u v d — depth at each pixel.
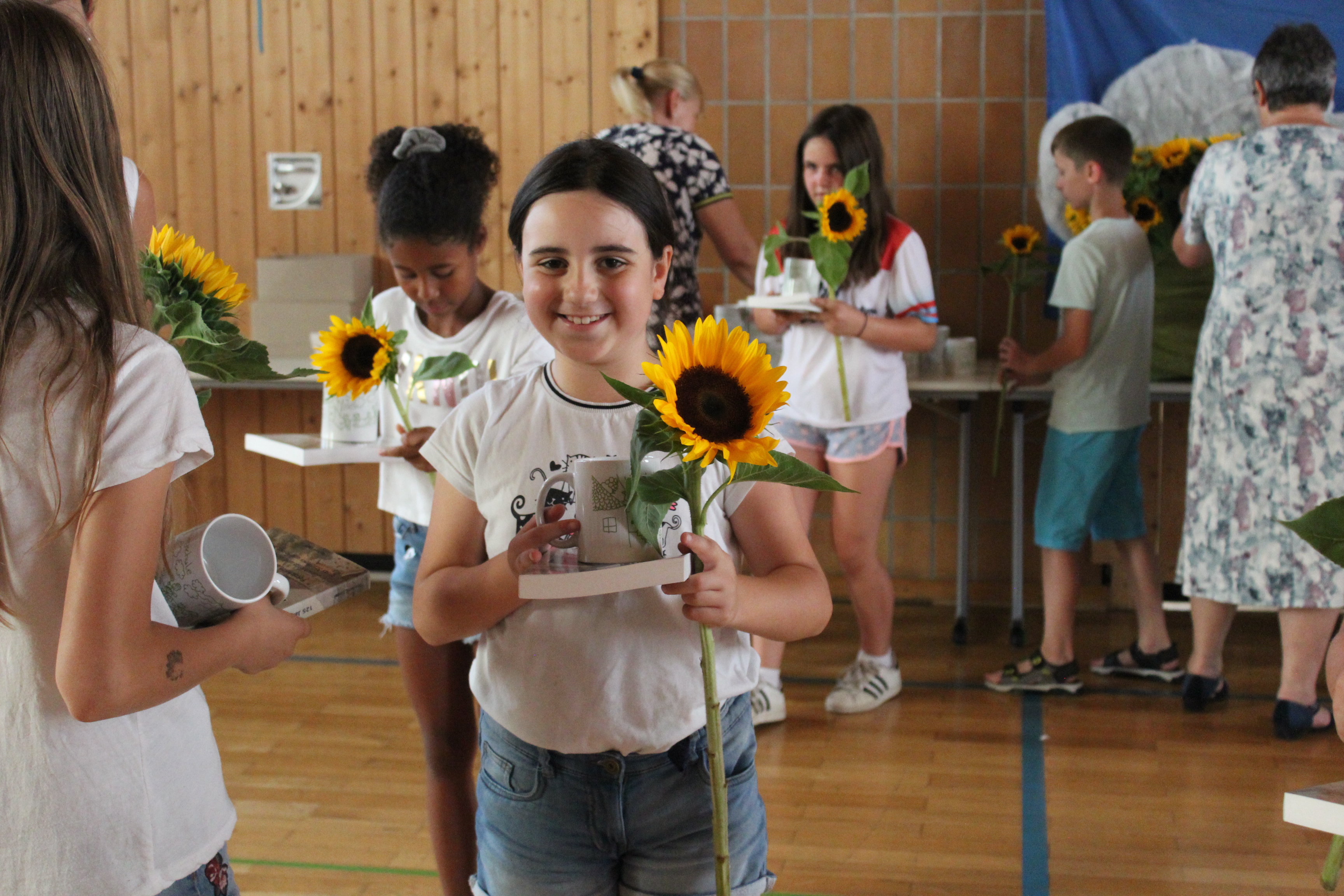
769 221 4.25
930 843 2.46
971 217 4.13
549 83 4.26
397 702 3.30
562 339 1.20
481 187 1.82
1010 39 4.03
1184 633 3.88
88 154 1.02
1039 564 4.21
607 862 1.28
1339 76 3.74
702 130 4.24
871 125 3.03
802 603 1.22
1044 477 3.33
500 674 1.27
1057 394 3.29
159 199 4.52
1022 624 3.78
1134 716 3.16
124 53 4.46
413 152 1.78
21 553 0.99
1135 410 3.25
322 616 4.11
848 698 3.21
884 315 3.07
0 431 0.98
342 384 1.83
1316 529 1.03
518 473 1.25
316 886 2.29
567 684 1.22
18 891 1.01
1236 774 2.78
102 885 1.02
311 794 2.71
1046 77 3.99
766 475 1.02
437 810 1.83
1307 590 2.83
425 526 1.83
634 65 4.21
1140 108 3.90
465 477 1.31
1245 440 2.85
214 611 1.14
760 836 1.31
